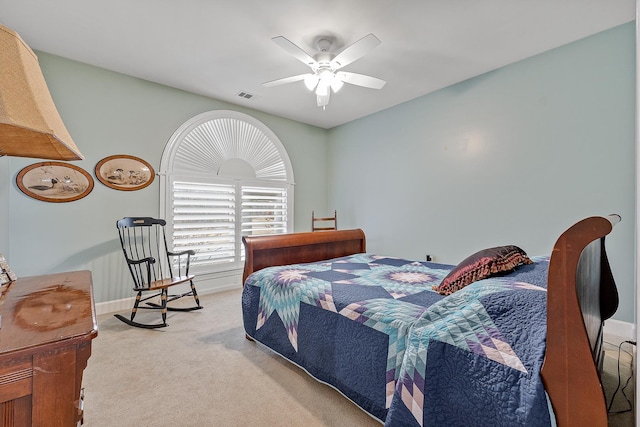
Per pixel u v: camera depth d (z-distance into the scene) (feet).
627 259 7.82
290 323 6.16
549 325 2.88
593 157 8.38
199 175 12.28
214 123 12.77
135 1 6.96
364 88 11.78
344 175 16.24
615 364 6.23
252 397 5.49
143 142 10.96
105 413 5.03
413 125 12.92
